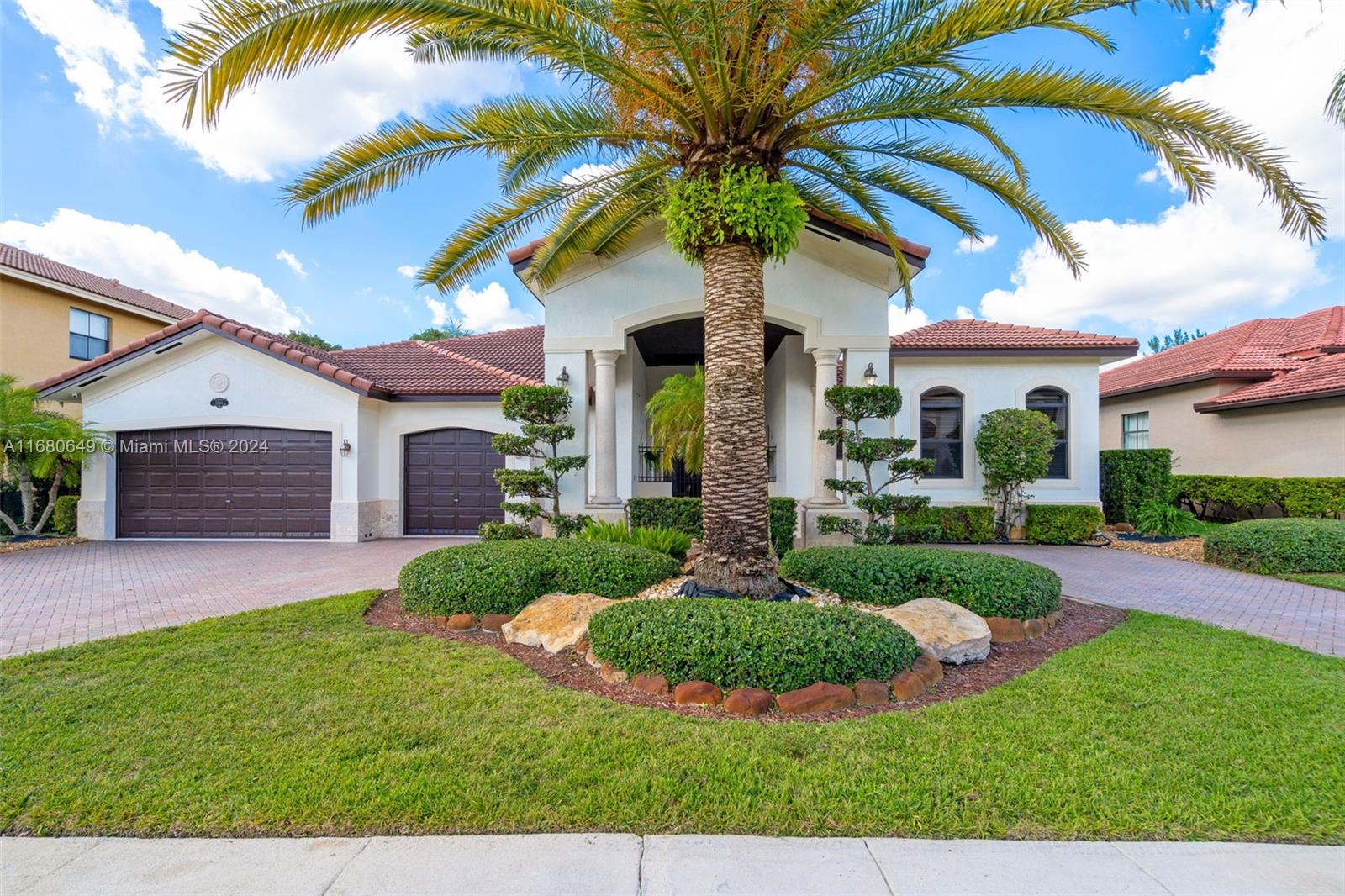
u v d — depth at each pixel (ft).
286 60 17.02
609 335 38.60
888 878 8.72
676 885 8.55
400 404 52.70
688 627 16.10
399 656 18.22
